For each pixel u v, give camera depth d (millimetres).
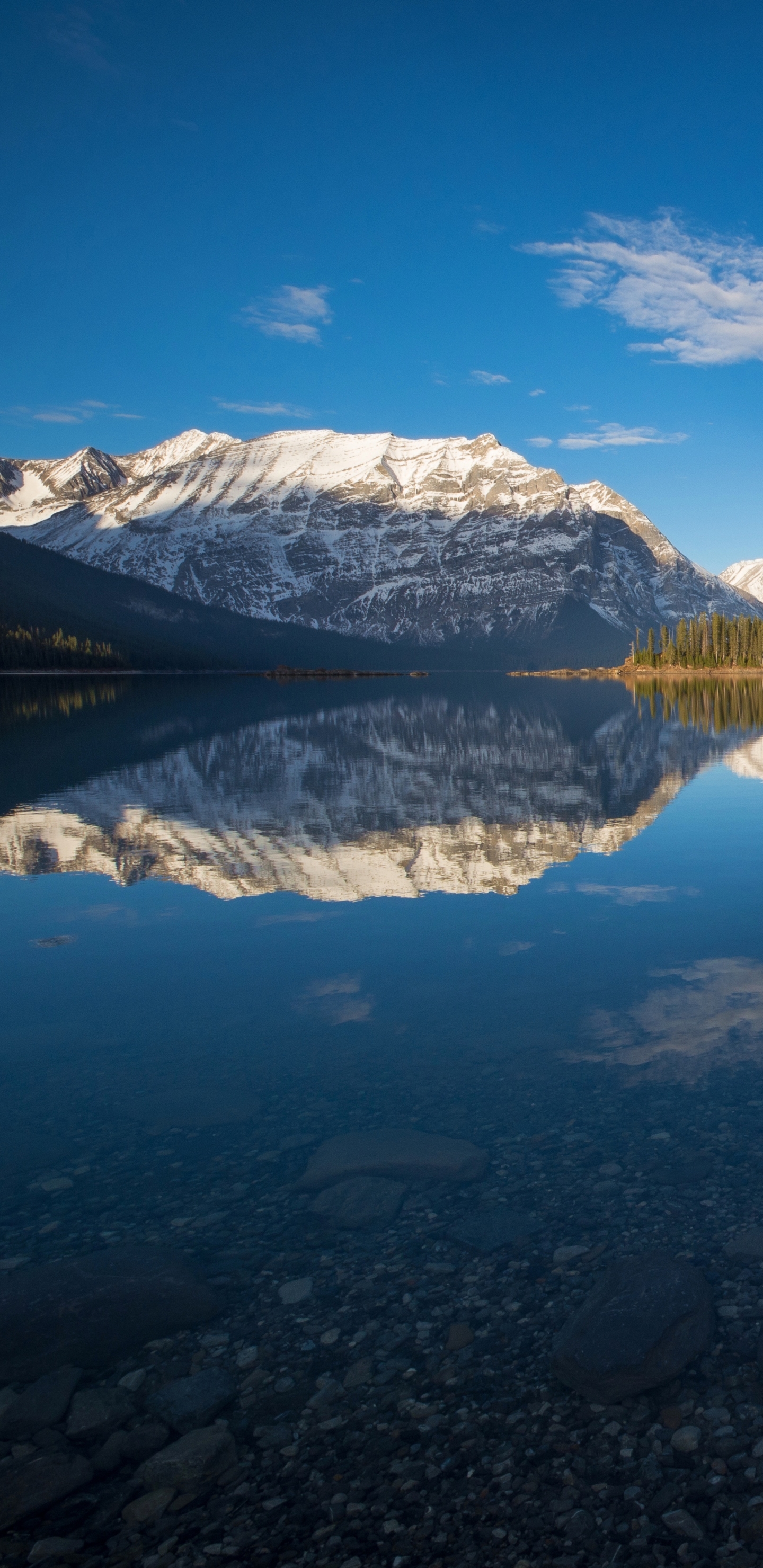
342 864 17344
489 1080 8195
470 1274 5680
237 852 18484
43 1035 9633
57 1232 6227
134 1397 4852
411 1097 7965
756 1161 6668
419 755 39188
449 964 11461
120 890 15812
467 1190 6523
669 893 14742
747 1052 8555
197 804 24781
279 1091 8203
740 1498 4070
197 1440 4547
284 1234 6156
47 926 13680
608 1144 7016
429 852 18141
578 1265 5680
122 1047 9273
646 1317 5023
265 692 153250
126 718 70875
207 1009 10227
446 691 147500
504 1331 5203
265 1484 4293
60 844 19562
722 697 103625
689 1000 9922
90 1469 4422
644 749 41312
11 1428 4695
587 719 64375
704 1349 4938
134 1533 4051
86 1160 7164
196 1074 8609
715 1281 5434
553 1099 7785
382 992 10578
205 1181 6809
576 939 12328
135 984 11109
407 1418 4645
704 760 35844
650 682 176750
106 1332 5281
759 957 11344
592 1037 9031
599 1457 4344
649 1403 4660
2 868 17594
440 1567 3799
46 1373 5043
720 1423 4488
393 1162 6906
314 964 11656
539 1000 10094
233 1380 4941
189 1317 5387
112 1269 5730
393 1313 5387
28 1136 7551
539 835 19766
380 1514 4098
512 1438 4488
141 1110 7965
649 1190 6395
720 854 17641
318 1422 4645
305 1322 5344
